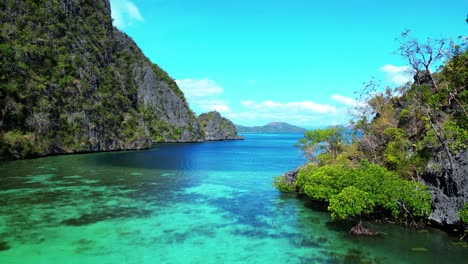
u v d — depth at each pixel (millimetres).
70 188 38219
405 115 34906
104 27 126312
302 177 32281
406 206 24438
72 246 20891
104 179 44875
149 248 20797
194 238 22641
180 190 38562
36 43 84000
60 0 100625
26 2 87625
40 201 31859
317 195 27125
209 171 55125
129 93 124688
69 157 73562
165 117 176125
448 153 23484
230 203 32438
